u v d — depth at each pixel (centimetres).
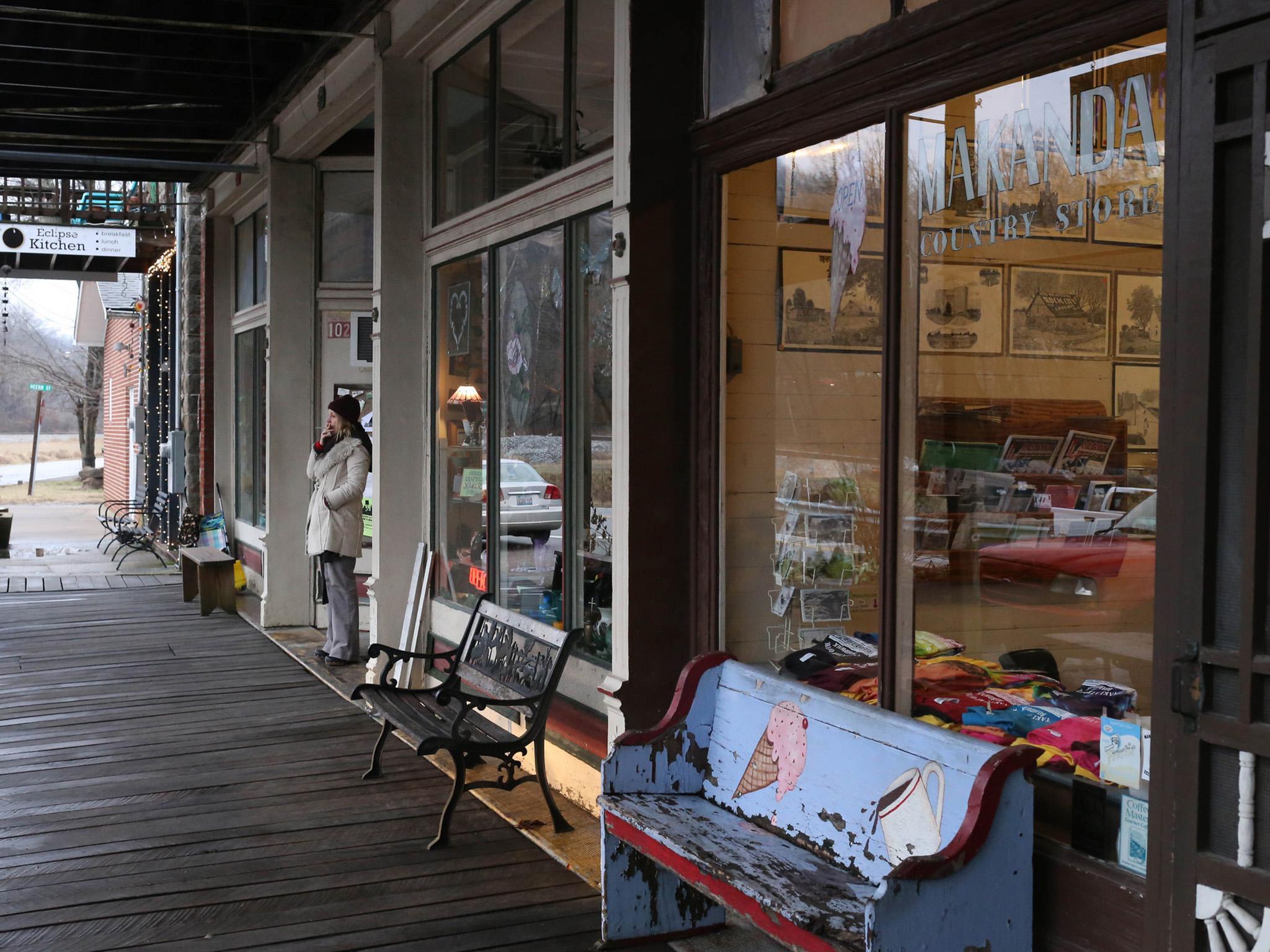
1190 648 228
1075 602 322
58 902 390
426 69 668
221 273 1161
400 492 690
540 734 458
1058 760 291
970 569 344
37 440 2906
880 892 254
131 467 1989
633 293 414
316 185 905
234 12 677
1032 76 306
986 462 341
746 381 409
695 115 421
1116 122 289
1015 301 334
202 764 552
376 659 694
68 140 952
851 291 366
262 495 1046
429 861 429
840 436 377
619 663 423
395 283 679
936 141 334
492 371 591
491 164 590
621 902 357
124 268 1509
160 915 380
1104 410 321
